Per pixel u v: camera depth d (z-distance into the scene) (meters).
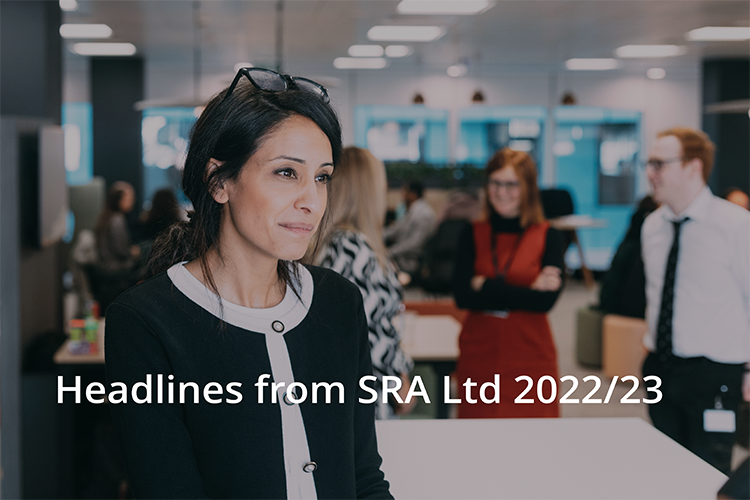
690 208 2.41
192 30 8.75
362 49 10.21
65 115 11.64
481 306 2.64
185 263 1.00
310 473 0.96
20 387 3.38
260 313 0.97
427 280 7.01
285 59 11.13
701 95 11.18
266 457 0.93
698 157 2.40
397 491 1.23
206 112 0.95
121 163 10.82
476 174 9.91
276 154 0.90
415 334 3.50
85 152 11.72
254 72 0.92
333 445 0.99
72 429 3.43
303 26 8.53
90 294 7.25
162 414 0.92
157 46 9.90
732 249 2.33
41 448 3.40
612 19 8.05
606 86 12.42
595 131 12.48
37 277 3.78
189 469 0.93
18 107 4.44
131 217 10.38
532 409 2.63
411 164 9.95
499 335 2.64
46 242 3.64
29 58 4.43
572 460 1.38
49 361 3.49
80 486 3.57
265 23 8.30
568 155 12.52
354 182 2.01
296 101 0.92
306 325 1.00
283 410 0.96
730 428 2.38
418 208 8.07
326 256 1.93
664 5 7.32
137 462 0.92
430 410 3.16
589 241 12.27
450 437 1.51
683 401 2.42
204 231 0.97
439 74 12.30
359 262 1.93
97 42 9.57
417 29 8.70
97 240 6.87
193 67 11.56
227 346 0.94
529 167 2.73
